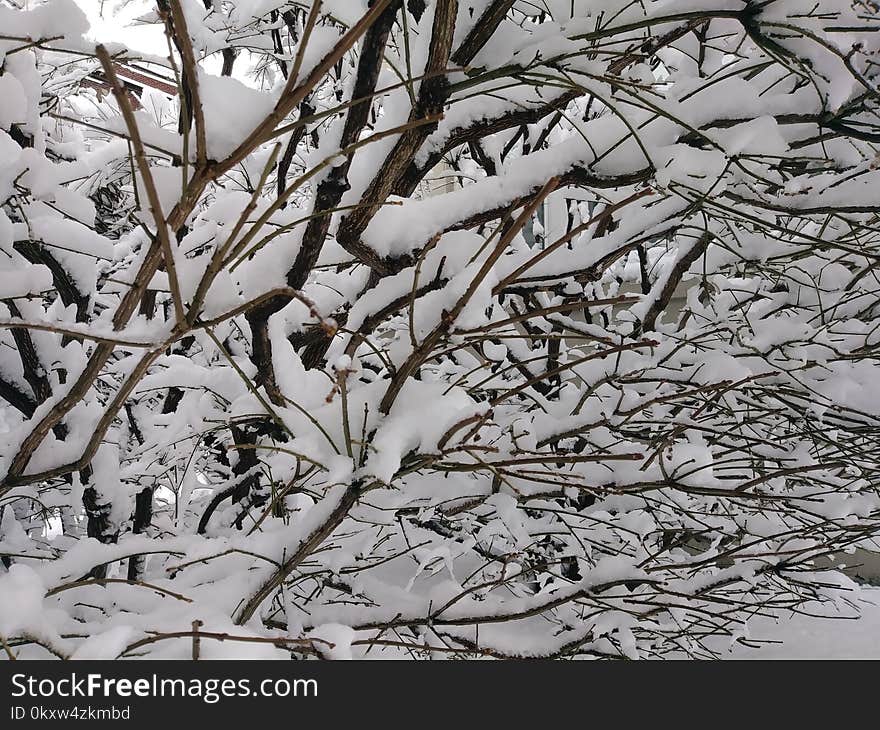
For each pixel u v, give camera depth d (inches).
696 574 113.7
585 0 67.9
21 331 76.2
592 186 70.2
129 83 124.8
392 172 60.3
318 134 125.3
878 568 221.8
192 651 44.3
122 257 123.4
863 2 54.6
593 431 97.7
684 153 65.9
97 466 91.9
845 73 53.2
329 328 34.0
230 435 105.4
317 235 61.8
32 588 41.3
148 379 86.8
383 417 50.2
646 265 159.9
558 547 123.6
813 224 126.8
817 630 181.8
